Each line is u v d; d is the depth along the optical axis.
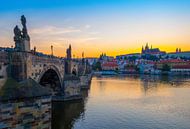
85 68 161.75
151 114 64.56
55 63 63.12
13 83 32.03
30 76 37.47
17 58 33.03
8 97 29.17
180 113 66.19
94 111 66.25
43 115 33.22
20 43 34.56
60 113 62.47
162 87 135.00
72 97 78.50
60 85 74.12
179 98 92.88
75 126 51.91
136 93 107.38
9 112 29.23
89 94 101.44
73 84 78.81
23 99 30.75
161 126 53.50
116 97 93.75
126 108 71.75
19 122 30.31
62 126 51.50
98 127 51.69
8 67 32.41
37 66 44.03
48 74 68.00
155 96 98.25
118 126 52.78
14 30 34.50
